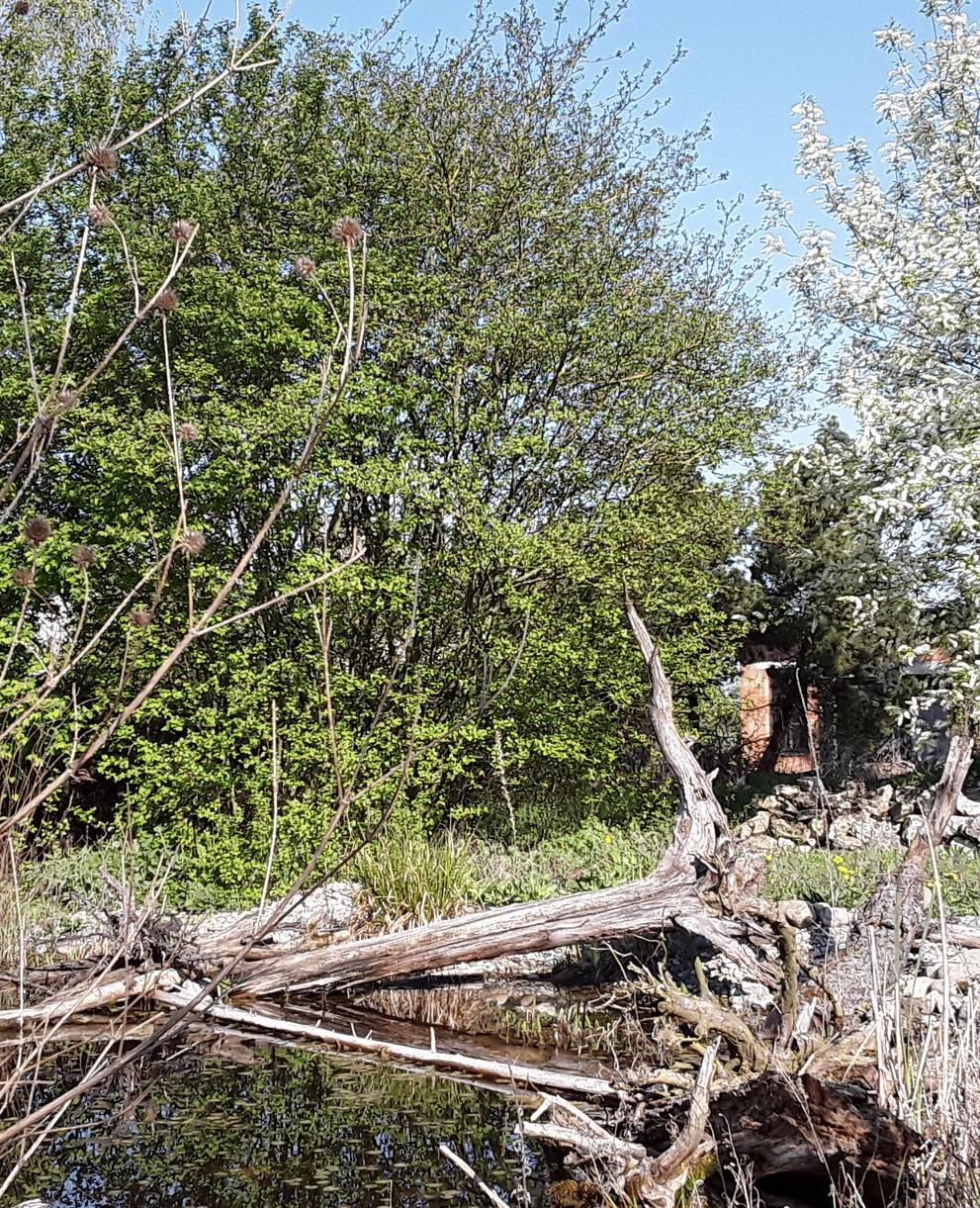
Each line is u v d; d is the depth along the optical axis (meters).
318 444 10.11
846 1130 3.25
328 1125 4.86
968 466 10.16
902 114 12.05
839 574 12.73
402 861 8.87
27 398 10.25
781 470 13.07
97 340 11.00
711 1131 3.54
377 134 11.71
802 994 5.63
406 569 10.70
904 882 6.00
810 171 12.45
